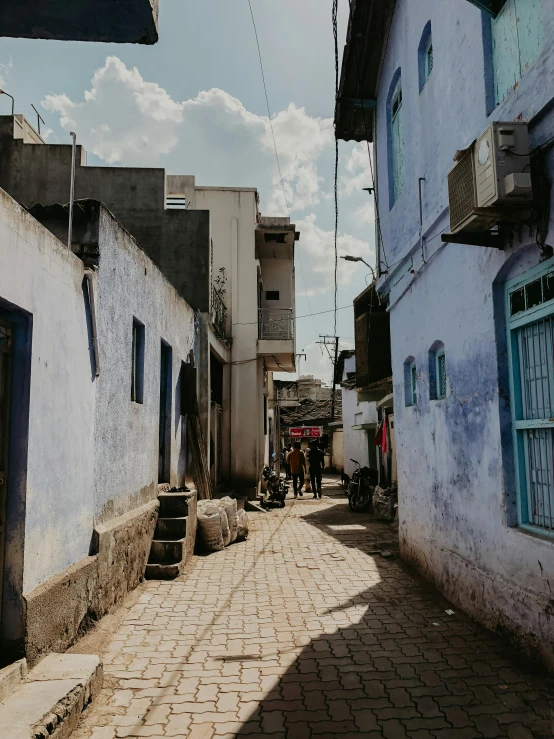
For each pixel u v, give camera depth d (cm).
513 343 476
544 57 397
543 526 438
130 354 679
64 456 470
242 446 1602
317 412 3553
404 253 742
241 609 581
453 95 570
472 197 432
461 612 555
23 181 1304
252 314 1655
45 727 304
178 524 775
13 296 381
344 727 343
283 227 1702
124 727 346
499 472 480
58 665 385
